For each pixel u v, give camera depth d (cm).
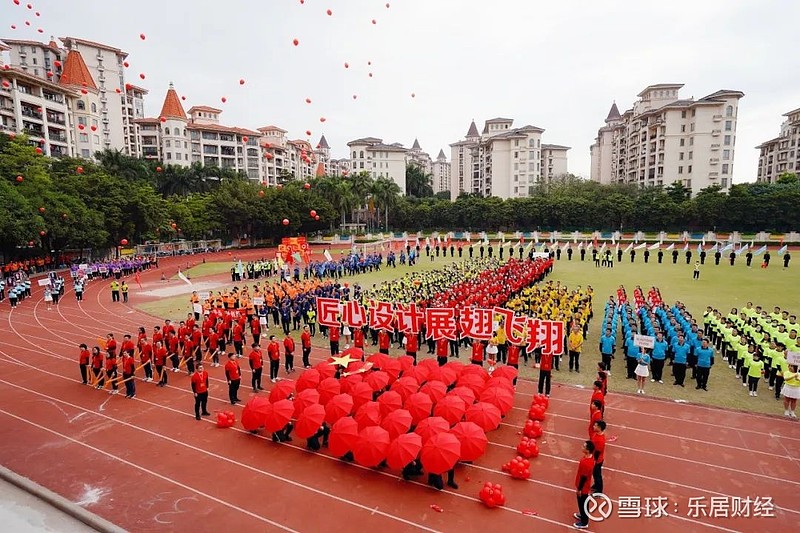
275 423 1262
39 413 1540
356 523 978
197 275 4725
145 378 1864
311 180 9050
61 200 4666
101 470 1197
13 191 4009
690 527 961
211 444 1327
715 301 3012
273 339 1844
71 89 7819
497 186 11719
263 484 1127
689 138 9081
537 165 11431
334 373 1523
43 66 9219
